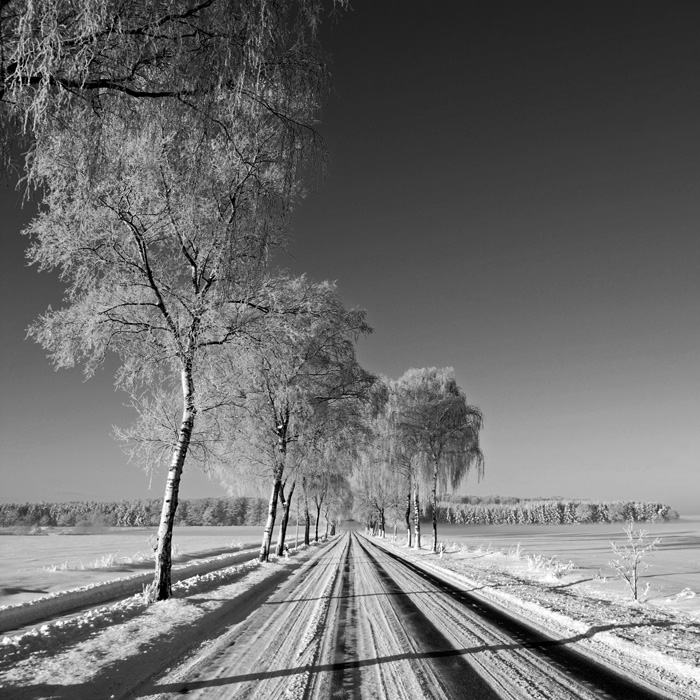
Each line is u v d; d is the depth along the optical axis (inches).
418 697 167.0
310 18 175.5
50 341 386.0
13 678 188.4
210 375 430.9
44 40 136.2
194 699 167.5
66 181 231.5
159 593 376.8
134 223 391.5
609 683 178.9
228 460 498.6
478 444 1123.3
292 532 3553.2
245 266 303.1
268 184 257.6
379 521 2795.3
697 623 289.7
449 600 396.2
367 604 379.6
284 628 291.3
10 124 160.1
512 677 187.8
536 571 618.2
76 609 395.9
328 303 601.3
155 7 158.2
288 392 593.3
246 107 191.3
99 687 180.5
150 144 320.2
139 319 424.8
